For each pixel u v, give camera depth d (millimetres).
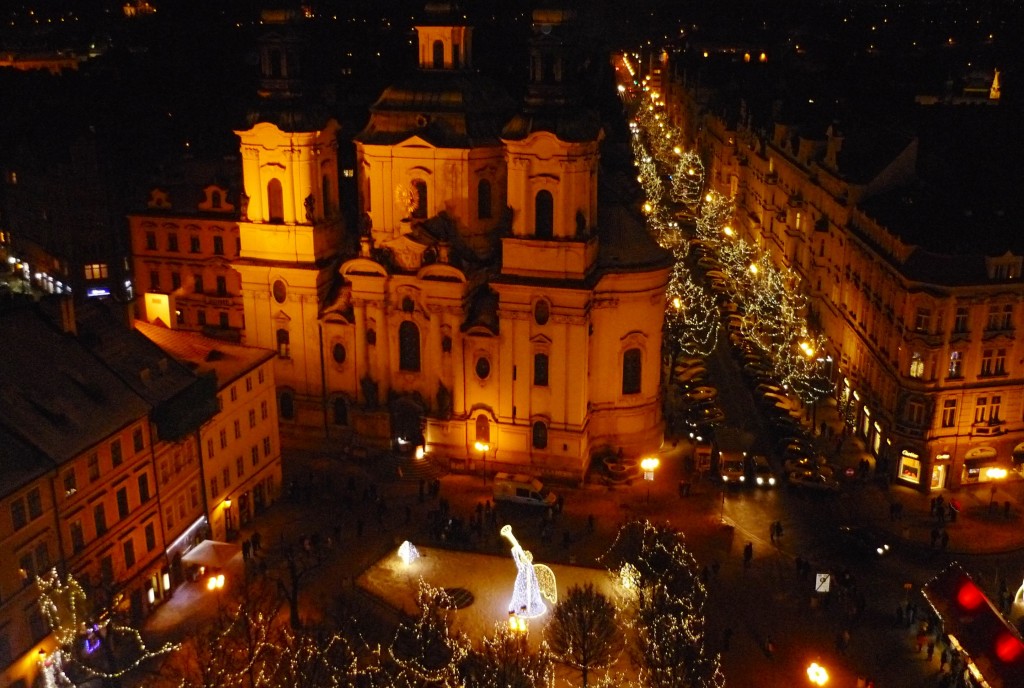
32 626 67312
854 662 73500
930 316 92250
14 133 156875
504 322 98125
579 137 92375
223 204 123500
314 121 103062
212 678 66250
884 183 115000
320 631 75250
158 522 80438
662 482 100938
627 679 70938
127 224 137250
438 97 100875
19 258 157875
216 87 194750
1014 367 94312
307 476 102312
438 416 102500
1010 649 61906
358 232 115562
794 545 89188
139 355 83125
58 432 70812
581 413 99000
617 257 100188
